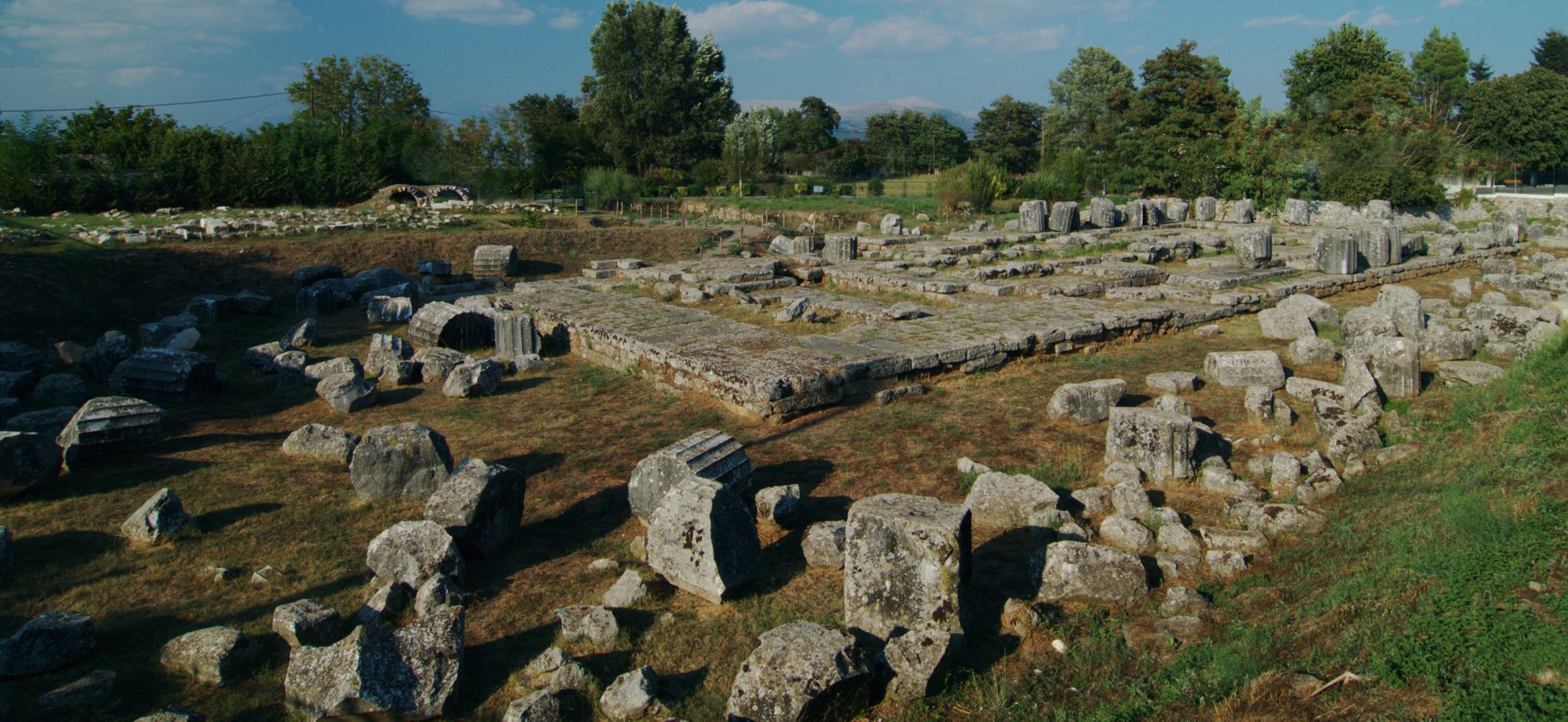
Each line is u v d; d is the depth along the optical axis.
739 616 5.74
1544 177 47.81
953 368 11.57
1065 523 6.73
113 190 29.83
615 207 39.06
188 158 31.12
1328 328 13.50
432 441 8.02
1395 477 7.10
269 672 5.21
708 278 19.12
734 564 6.04
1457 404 8.60
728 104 61.06
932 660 4.80
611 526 7.38
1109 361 12.52
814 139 81.06
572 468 8.80
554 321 15.01
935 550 5.15
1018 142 67.19
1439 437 7.79
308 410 11.34
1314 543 6.18
